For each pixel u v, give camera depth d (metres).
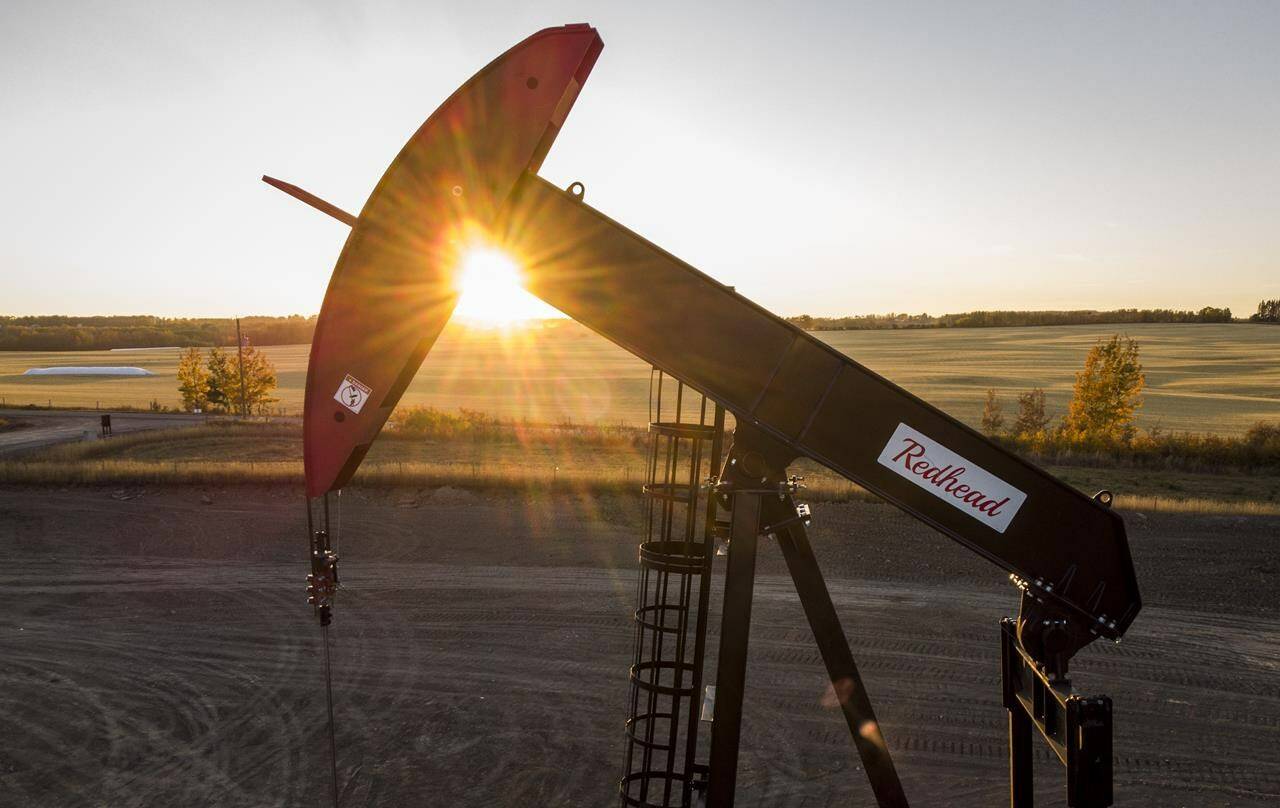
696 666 5.01
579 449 39.44
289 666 9.26
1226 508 18.08
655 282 4.42
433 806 6.42
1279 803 6.43
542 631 10.29
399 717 7.94
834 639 4.59
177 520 16.80
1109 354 51.19
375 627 10.53
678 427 4.95
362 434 4.43
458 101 4.30
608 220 4.42
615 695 8.40
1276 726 7.71
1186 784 6.69
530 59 4.25
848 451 4.43
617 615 10.87
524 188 4.43
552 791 6.62
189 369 77.56
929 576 12.80
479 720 7.86
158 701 8.36
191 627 10.64
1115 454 38.25
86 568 13.62
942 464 4.43
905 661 9.25
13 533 15.92
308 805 6.43
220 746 7.39
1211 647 9.77
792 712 8.00
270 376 78.31
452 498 18.48
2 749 7.38
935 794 6.57
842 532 15.38
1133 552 14.16
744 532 4.49
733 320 4.42
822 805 6.41
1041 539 4.48
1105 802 4.29
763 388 4.41
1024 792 5.17
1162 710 8.02
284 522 16.61
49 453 35.38
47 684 8.81
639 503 18.05
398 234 4.35
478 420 49.84
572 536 15.31
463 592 11.99
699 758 7.15
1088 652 9.59
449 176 4.30
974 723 7.77
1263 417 63.47
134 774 6.91
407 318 4.36
